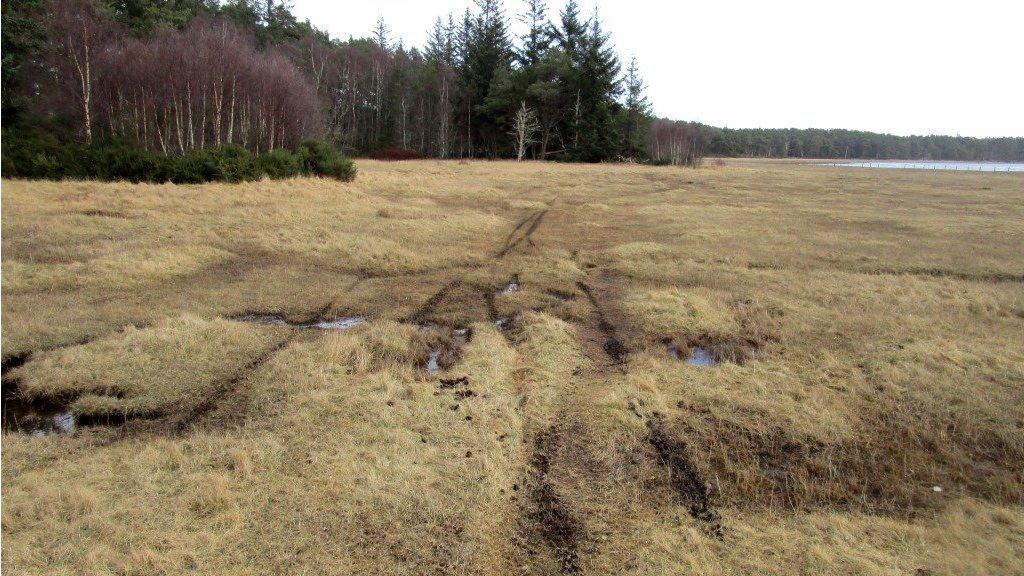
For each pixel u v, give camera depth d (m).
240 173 17.30
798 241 12.70
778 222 15.59
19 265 7.60
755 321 7.05
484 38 53.53
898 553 3.13
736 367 5.57
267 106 24.38
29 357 5.13
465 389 4.91
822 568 2.99
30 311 6.14
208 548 2.91
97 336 5.64
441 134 50.59
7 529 2.95
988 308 7.74
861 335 6.52
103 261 8.09
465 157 53.53
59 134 20.97
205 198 14.13
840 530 3.32
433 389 4.84
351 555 2.94
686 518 3.43
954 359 5.75
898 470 4.04
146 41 25.28
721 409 4.73
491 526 3.25
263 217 12.26
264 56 28.52
